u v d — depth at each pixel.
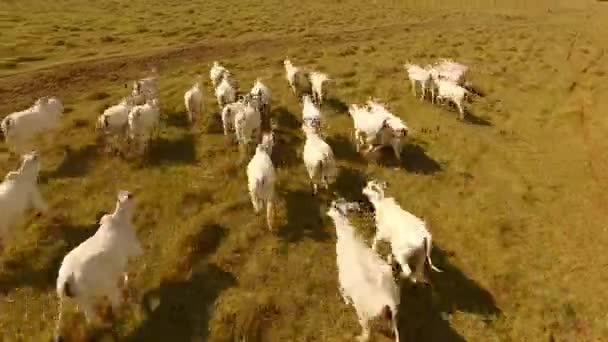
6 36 32.28
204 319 11.69
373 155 18.14
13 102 23.22
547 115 22.73
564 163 18.77
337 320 11.74
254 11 42.84
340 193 16.14
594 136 20.73
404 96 23.92
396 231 12.17
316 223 14.76
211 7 43.94
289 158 17.94
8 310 11.90
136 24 37.50
